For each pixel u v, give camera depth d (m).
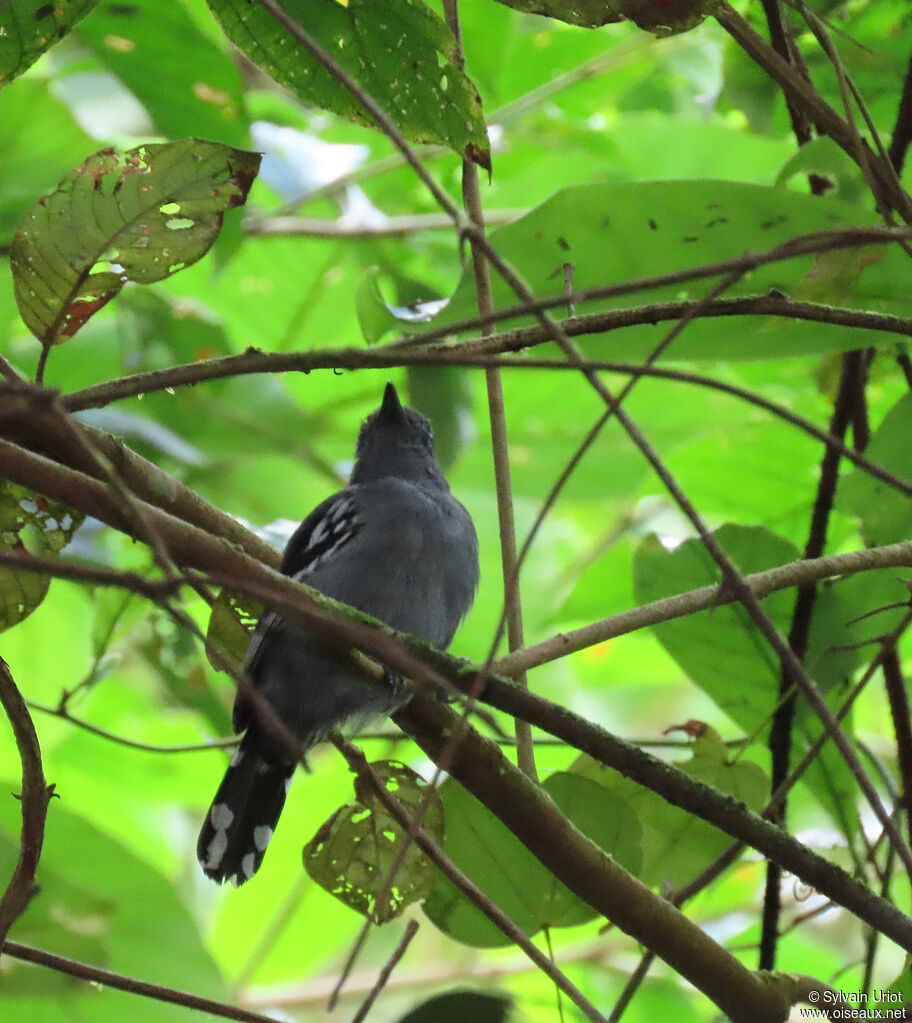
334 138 15.24
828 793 9.43
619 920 7.15
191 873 16.11
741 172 14.95
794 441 12.33
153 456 12.45
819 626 9.76
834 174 8.83
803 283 8.07
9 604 7.57
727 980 7.20
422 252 15.02
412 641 6.88
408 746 14.77
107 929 10.34
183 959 10.53
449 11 8.21
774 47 9.41
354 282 15.66
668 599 7.18
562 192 8.01
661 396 15.07
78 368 14.04
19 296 6.68
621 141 14.89
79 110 15.06
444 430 12.55
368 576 10.70
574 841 7.08
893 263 8.34
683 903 8.78
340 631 5.25
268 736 10.07
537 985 13.91
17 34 7.01
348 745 7.88
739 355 9.35
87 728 9.60
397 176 15.12
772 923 9.08
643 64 14.66
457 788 8.01
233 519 7.95
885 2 10.15
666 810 9.11
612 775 9.10
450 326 6.00
